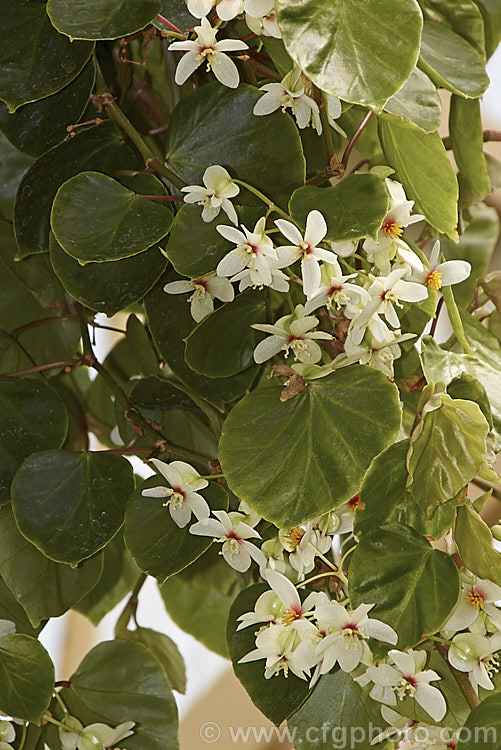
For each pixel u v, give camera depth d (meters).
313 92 0.82
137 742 0.90
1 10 0.83
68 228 0.82
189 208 0.83
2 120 0.85
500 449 0.84
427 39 0.87
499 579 0.81
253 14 0.79
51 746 0.90
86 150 0.86
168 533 0.85
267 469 0.82
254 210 0.83
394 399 0.81
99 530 0.85
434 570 0.82
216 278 0.84
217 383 0.87
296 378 0.82
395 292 0.81
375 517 0.82
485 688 0.84
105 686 0.91
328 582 0.86
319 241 0.80
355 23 0.78
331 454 0.82
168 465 0.84
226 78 0.82
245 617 0.83
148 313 0.87
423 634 0.81
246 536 0.83
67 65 0.83
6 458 0.87
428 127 0.81
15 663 0.87
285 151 0.83
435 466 0.82
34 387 0.87
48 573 0.87
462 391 0.83
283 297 0.88
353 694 0.87
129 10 0.81
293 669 0.82
